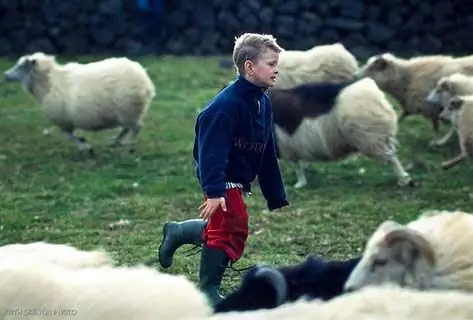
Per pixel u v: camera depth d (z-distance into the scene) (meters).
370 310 4.44
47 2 27.47
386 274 5.82
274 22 26.78
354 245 11.13
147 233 11.78
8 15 27.45
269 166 8.07
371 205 12.84
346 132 13.53
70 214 12.70
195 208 12.95
